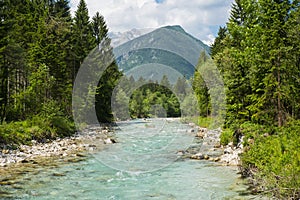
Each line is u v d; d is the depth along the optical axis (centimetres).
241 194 1004
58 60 2998
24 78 3088
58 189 1107
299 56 1554
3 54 2562
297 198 826
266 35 1569
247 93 1834
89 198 1012
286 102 1622
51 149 1908
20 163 1532
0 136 1834
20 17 3138
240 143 1720
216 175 1270
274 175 910
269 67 1580
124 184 1180
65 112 3073
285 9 1545
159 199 997
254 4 1700
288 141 1073
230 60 2334
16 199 989
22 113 2623
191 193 1047
